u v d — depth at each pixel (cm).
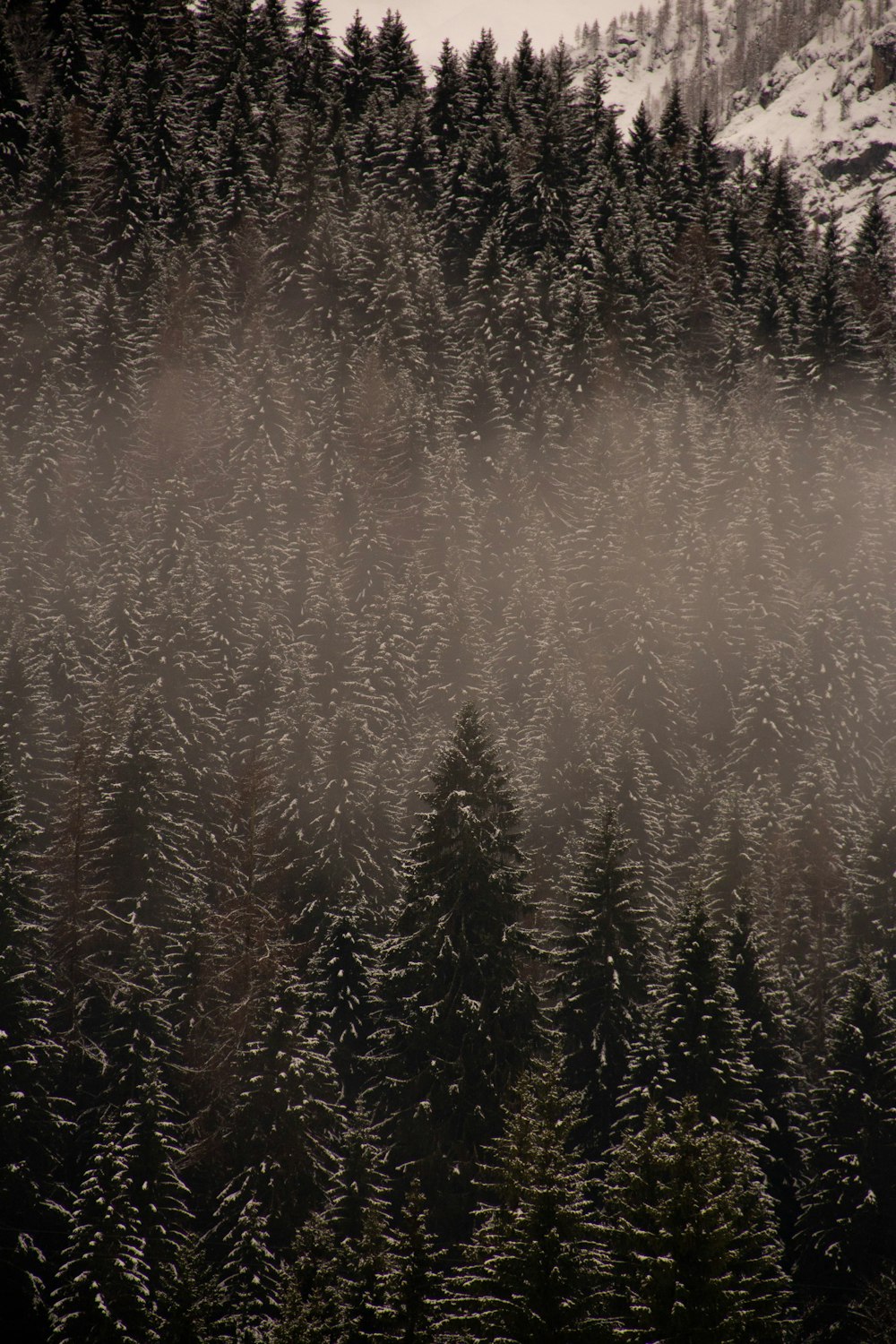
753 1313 5678
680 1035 8062
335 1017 9331
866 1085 8188
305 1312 6047
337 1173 7606
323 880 10369
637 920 8700
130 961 8506
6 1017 7944
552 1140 5881
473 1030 7738
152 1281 7394
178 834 10050
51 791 10956
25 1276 7688
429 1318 6128
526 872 8156
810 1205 8094
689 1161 5741
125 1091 8181
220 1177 8300
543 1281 5591
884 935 10362
